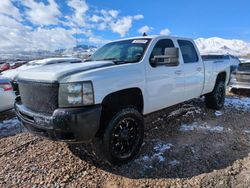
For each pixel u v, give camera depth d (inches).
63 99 118.5
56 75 121.5
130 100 147.7
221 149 157.6
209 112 244.5
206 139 174.4
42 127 122.0
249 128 199.0
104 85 126.6
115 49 180.4
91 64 140.3
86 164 139.7
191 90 202.5
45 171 132.9
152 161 142.0
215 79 239.9
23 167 137.2
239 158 144.8
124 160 138.1
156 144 165.0
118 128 134.8
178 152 153.1
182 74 187.6
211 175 126.7
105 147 128.9
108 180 124.5
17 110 143.6
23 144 168.1
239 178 123.2
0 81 223.5
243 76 340.2
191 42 209.3
